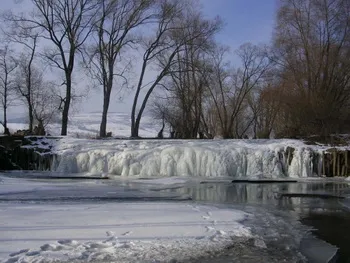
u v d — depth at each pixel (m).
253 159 27.58
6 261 7.93
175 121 49.47
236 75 62.69
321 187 22.86
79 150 29.30
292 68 38.88
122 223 11.22
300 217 14.14
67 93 38.31
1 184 21.33
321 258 9.50
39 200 16.48
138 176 26.98
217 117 63.91
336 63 36.53
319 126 33.12
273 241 10.57
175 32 43.62
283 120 41.97
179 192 20.11
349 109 34.62
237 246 9.74
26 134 36.53
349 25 37.16
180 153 27.89
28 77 44.94
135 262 8.28
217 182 24.75
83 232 10.16
